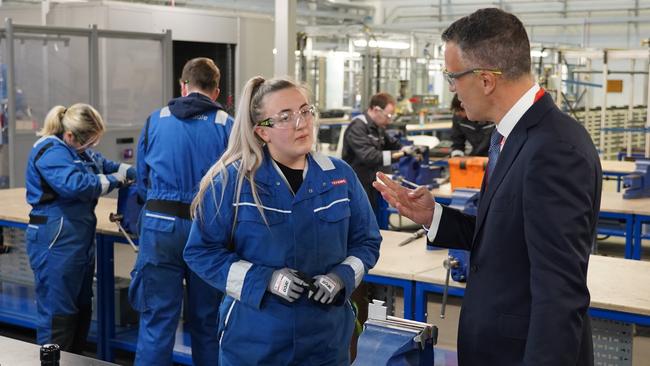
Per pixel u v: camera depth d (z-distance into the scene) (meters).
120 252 4.87
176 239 3.42
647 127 8.20
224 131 3.48
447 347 3.40
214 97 3.60
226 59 7.14
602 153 9.69
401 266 3.39
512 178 1.73
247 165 2.21
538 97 1.75
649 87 8.16
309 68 11.47
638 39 13.61
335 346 2.28
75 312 4.04
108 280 4.31
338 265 2.28
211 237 2.23
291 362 2.21
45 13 6.72
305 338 2.20
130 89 6.20
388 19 15.25
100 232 4.22
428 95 12.95
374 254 2.41
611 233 6.43
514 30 1.74
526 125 1.73
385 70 12.85
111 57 6.09
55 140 3.91
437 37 13.61
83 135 3.93
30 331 4.97
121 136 6.11
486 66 1.74
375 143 5.89
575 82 10.91
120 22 6.29
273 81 2.22
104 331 4.37
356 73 12.28
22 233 4.96
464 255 3.10
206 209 2.22
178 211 3.42
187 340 4.21
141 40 6.16
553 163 1.65
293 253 2.21
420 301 3.24
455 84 1.81
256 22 7.25
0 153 5.71
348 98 12.30
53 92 5.85
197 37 6.77
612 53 8.84
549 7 14.05
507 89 1.76
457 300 3.36
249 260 2.23
